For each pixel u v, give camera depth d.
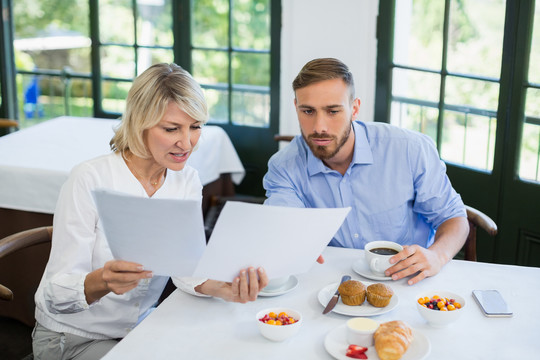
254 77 3.74
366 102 3.42
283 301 1.47
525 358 1.23
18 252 2.58
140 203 1.24
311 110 1.70
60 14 5.51
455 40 2.86
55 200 2.57
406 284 1.54
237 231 1.30
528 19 2.56
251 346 1.27
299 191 1.94
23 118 5.40
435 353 1.24
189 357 1.23
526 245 2.74
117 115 4.03
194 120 1.52
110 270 1.36
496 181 2.80
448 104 2.96
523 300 1.47
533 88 2.62
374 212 1.91
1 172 2.60
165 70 1.51
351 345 1.25
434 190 1.90
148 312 1.75
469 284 1.54
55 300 1.46
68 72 4.64
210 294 1.47
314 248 1.40
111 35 3.92
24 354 2.51
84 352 1.61
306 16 3.47
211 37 3.77
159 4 3.78
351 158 1.89
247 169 3.88
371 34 3.31
